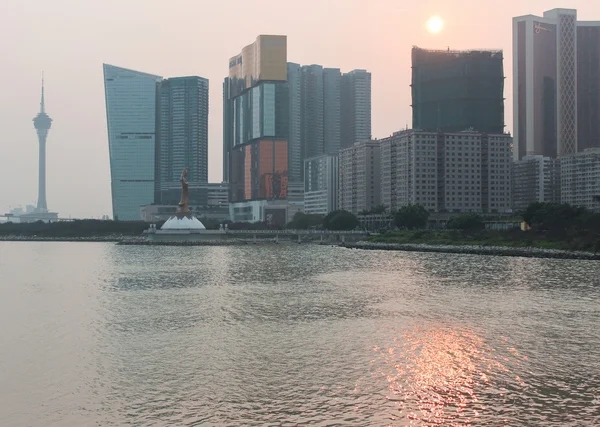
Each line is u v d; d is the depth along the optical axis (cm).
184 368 6278
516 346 7050
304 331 7956
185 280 14025
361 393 5459
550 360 6450
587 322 8381
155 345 7269
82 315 9331
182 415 4988
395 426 4731
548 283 12562
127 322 8712
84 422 4869
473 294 11100
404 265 17450
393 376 5931
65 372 6184
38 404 5266
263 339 7512
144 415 4997
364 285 12650
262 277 14488
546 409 5066
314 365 6338
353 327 8181
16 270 17450
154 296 11331
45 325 8556
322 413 5000
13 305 10394
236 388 5622
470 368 6178
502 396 5369
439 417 4903
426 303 10112
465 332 7794
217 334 7831
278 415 4969
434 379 5831
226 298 10931
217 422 4838
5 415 5019
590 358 6519
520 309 9438
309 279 13925
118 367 6341
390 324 8362
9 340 7612
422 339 7431
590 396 5359
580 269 15325
